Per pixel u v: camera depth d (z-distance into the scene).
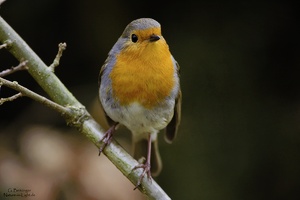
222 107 10.95
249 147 10.79
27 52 6.20
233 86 11.02
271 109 11.01
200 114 10.91
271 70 11.20
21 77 11.40
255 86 11.10
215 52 11.12
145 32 6.27
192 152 10.72
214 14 11.32
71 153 7.93
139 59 6.31
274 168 10.70
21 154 8.20
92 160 7.82
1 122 11.12
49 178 7.68
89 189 7.57
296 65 11.18
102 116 8.95
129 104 6.48
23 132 9.35
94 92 11.12
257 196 10.59
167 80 6.51
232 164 10.71
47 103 5.78
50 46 11.42
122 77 6.38
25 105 11.27
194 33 11.23
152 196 5.87
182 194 10.51
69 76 11.43
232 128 10.86
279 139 10.81
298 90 11.12
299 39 11.20
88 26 11.32
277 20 11.28
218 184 10.59
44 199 7.53
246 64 11.14
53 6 11.16
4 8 10.98
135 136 8.00
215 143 10.77
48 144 8.12
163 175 10.60
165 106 6.60
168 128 7.59
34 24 11.26
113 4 11.27
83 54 11.45
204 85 10.99
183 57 11.07
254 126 10.90
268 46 11.24
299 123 10.91
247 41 11.23
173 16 11.33
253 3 11.30
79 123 6.14
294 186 10.59
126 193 7.64
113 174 7.74
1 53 11.22
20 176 7.77
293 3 11.22
